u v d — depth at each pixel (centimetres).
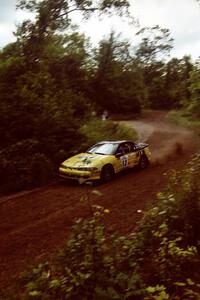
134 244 633
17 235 897
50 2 2652
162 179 1380
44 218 1019
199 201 702
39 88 2120
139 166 1656
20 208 1139
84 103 2797
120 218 946
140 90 5791
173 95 7412
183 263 588
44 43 2667
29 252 787
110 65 4903
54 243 824
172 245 570
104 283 477
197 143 2525
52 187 1409
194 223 662
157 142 2722
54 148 1803
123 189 1284
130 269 549
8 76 2080
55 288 487
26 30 2612
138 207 1031
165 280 541
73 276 481
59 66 3206
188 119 4419
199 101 3416
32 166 1490
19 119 1820
